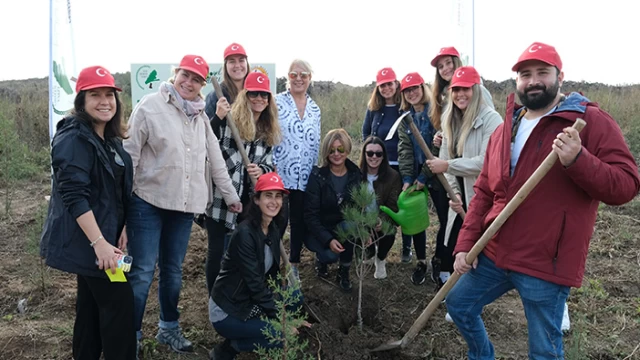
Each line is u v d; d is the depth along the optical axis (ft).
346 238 13.43
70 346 11.68
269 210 10.95
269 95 12.90
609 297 14.64
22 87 56.80
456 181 13.39
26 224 18.56
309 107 14.66
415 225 14.07
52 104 16.38
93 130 9.02
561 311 8.85
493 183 9.30
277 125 13.34
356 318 14.21
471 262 9.45
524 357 12.04
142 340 11.90
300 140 14.19
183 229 11.39
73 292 14.08
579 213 8.33
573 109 8.29
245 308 10.79
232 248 10.73
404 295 14.93
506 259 8.89
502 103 41.75
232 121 12.62
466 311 10.01
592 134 8.16
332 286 15.02
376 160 14.14
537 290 8.66
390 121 16.24
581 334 12.01
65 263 8.81
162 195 10.66
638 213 21.13
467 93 12.26
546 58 8.34
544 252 8.48
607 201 7.91
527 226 8.57
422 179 14.20
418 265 15.51
